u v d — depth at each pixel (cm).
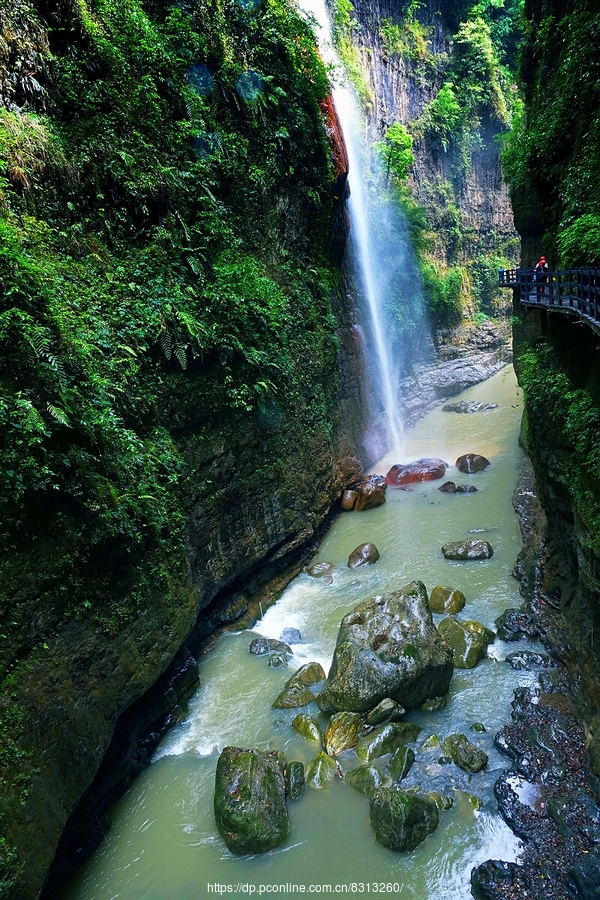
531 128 1600
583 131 1208
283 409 1461
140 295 1006
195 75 1313
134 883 732
